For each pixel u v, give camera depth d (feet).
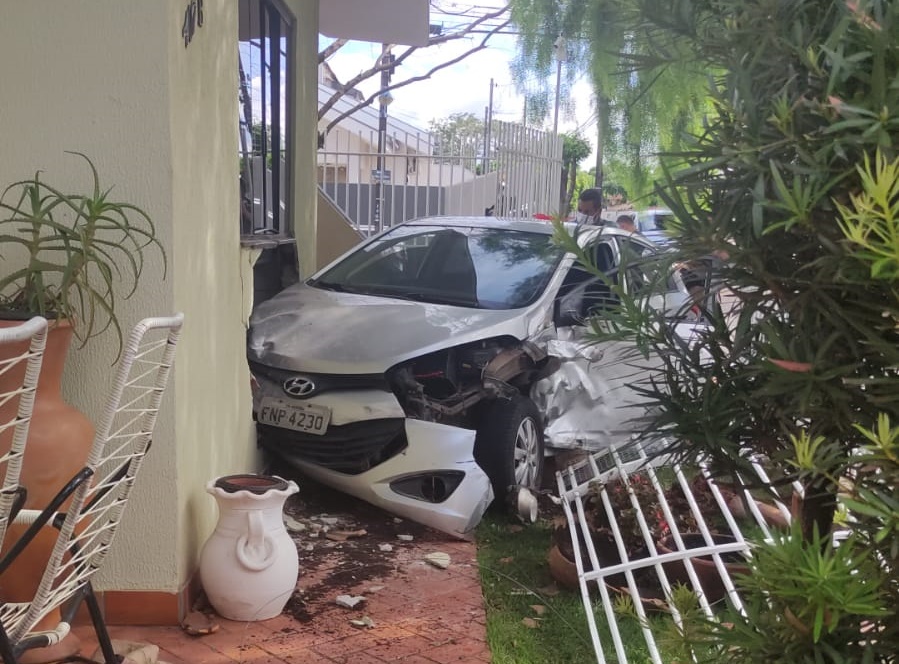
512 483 16.46
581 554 13.35
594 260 5.45
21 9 10.32
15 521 7.66
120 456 10.00
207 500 12.64
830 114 3.88
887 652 3.90
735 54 4.50
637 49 5.47
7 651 6.61
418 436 15.38
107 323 10.68
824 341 4.13
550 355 17.10
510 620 12.24
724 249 4.36
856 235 3.52
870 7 3.95
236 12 14.29
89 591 8.21
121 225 9.75
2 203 10.34
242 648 10.98
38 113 10.48
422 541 15.23
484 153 38.19
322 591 12.91
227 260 13.71
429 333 16.07
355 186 38.24
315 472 15.97
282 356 16.05
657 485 12.57
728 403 4.81
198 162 11.91
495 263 19.08
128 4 10.29
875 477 3.79
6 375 8.40
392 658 10.98
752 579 4.22
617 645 10.24
